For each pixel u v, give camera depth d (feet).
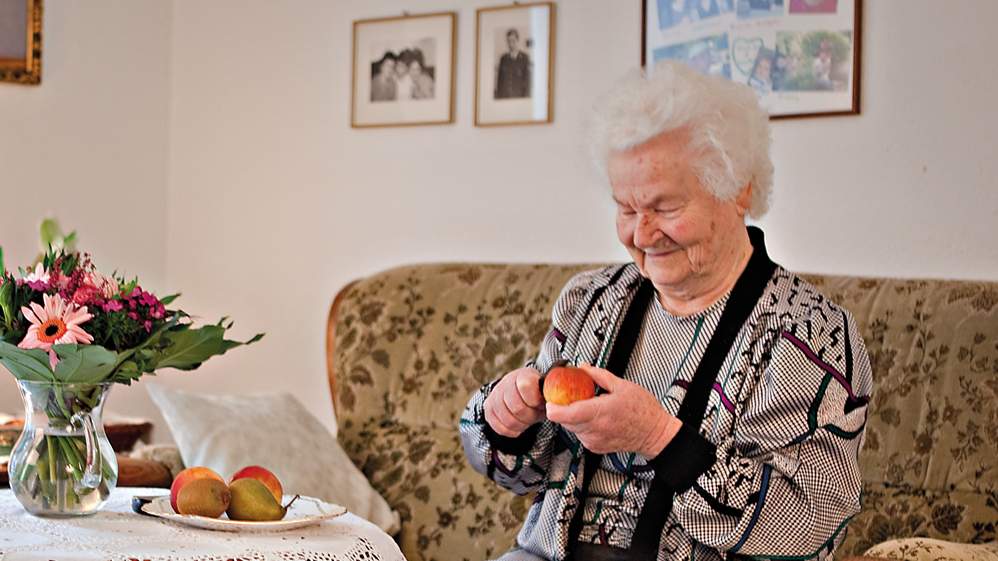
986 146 9.12
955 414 7.55
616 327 6.31
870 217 9.57
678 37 10.35
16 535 4.92
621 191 5.83
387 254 11.87
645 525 5.75
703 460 5.49
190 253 12.90
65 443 5.30
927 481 7.54
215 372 12.76
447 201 11.55
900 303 7.95
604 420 5.42
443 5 11.59
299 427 9.12
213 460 8.54
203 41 12.87
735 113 5.78
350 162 12.09
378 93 11.90
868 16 9.56
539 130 11.08
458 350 9.26
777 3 9.87
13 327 5.25
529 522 6.45
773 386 5.67
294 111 12.39
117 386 12.64
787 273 6.10
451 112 11.50
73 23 12.71
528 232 11.14
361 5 12.03
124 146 12.87
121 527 5.19
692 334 6.02
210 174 12.82
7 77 12.42
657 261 5.88
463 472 8.90
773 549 5.48
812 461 5.58
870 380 5.96
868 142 9.57
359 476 8.98
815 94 9.75
